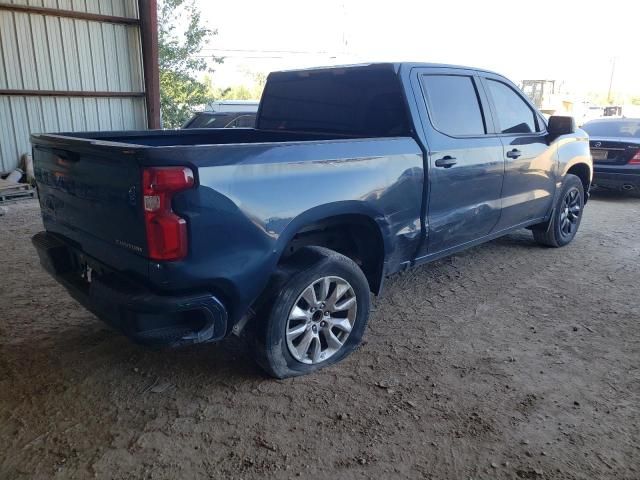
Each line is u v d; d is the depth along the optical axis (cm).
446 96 422
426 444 273
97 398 312
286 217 300
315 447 271
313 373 341
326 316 341
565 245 630
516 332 401
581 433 281
